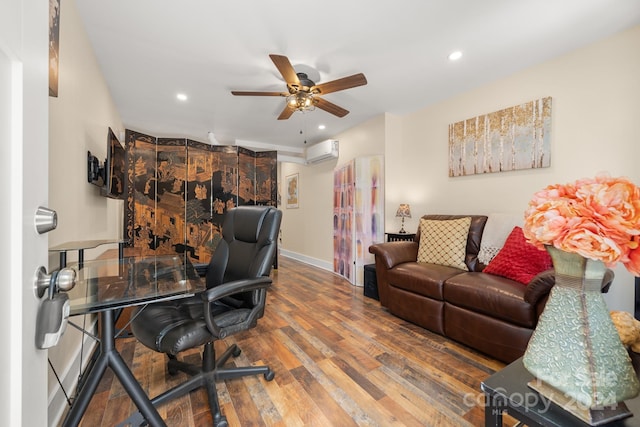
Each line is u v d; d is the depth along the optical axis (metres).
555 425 0.72
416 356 1.86
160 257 2.06
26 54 0.49
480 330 1.87
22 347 0.46
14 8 0.45
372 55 2.24
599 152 2.07
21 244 0.46
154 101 3.13
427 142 3.37
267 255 1.53
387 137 3.60
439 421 1.28
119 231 3.37
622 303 1.96
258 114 3.58
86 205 1.96
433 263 2.60
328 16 1.79
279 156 4.99
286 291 3.41
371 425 1.26
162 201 3.71
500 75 2.59
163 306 1.48
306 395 1.46
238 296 1.55
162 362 1.78
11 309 0.44
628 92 1.95
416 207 3.51
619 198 0.67
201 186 3.98
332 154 4.43
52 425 1.24
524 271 1.90
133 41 2.05
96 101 2.26
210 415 1.31
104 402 1.40
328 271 4.57
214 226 4.09
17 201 0.46
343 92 2.97
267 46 2.11
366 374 1.65
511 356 1.71
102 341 1.09
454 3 1.68
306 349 1.95
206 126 4.07
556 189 0.80
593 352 0.71
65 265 1.47
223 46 2.11
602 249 0.66
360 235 3.68
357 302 2.99
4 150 0.43
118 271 1.54
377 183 3.63
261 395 1.46
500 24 1.88
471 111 2.90
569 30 1.95
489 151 2.73
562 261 0.77
